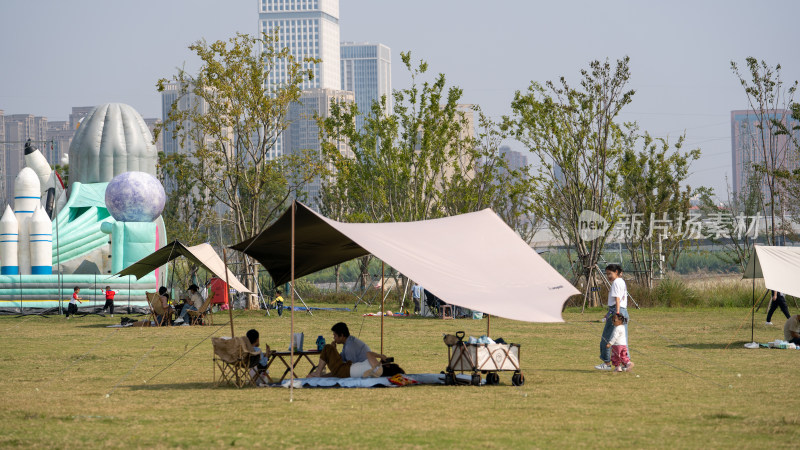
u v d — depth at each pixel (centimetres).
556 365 2275
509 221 7350
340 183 5909
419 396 1691
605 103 5325
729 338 3072
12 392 1819
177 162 5753
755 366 2195
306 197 8688
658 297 5412
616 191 5441
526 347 2819
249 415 1467
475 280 1872
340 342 1953
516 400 1628
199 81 5503
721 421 1373
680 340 3006
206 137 6112
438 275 1841
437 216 6084
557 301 1845
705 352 2581
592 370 2145
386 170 5703
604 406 1543
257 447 1185
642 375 2025
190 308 4188
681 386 1819
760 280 5784
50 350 2875
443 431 1299
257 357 1880
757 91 5688
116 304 5491
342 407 1549
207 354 2692
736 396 1662
